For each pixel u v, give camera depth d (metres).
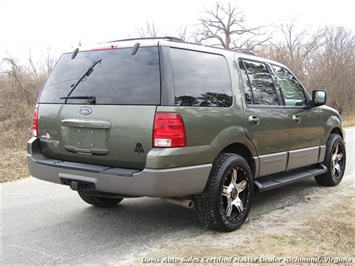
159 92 3.84
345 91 25.95
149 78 3.93
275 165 5.21
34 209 5.43
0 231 4.56
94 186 4.02
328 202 5.58
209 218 4.25
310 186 6.62
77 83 4.41
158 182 3.70
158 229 4.57
